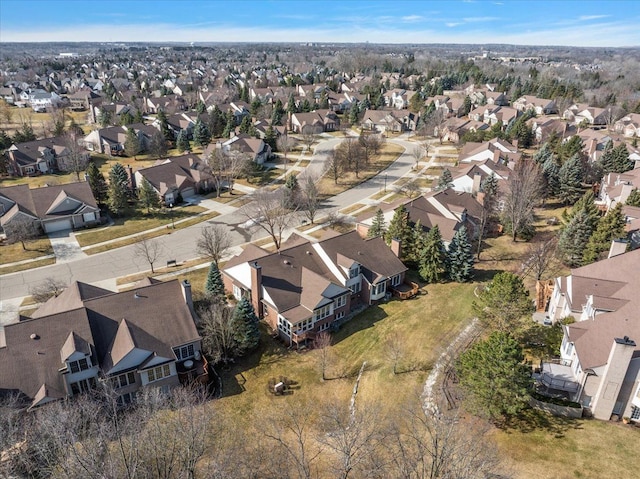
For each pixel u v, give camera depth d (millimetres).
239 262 52500
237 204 87125
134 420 30984
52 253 66375
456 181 85500
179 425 30031
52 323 37219
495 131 119875
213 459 29906
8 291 56188
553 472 28547
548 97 182500
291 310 45719
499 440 31312
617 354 31062
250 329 42594
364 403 36906
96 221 76750
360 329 47469
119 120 141000
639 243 56625
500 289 40250
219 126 138375
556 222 73688
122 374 36969
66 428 29016
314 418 36062
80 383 36906
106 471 25641
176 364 40562
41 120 156625
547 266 56719
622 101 169000
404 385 38156
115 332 38844
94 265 62969
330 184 99250
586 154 95125
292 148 125812
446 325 46281
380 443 30422
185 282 41906
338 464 30156
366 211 83438
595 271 43719
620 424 32438
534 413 33750
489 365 31094
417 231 58938
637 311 36250
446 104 167625
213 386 40125
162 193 85062
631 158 98375
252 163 104438
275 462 30422
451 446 25656
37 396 34031
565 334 38094
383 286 52688
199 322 44250
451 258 55812
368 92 188625
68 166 99125
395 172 107625
